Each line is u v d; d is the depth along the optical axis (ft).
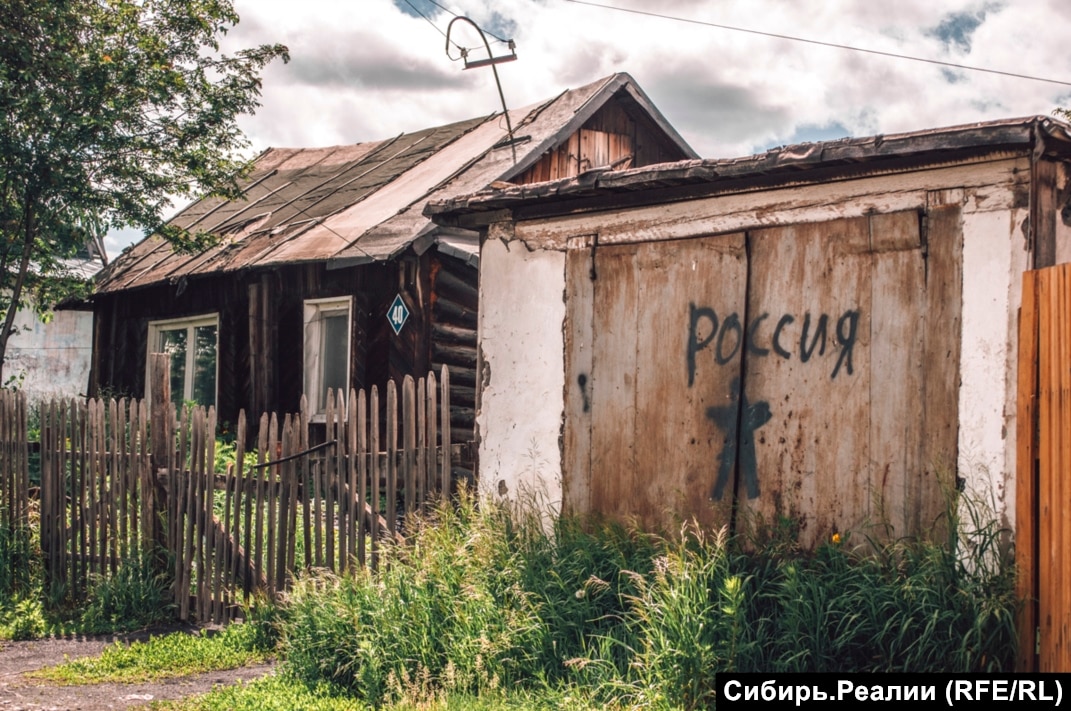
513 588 20.33
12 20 42.83
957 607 16.47
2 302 51.21
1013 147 17.39
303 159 65.98
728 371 21.03
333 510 24.54
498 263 25.09
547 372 23.99
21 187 44.27
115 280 56.54
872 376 19.01
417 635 19.93
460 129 57.67
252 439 48.11
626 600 19.60
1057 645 15.72
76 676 21.77
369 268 43.98
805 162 19.13
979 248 17.85
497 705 17.67
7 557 29.86
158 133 46.42
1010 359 17.35
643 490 22.11
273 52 47.60
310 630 21.25
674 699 16.87
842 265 19.56
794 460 19.93
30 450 30.71
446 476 23.91
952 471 17.88
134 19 45.39
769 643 17.70
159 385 27.32
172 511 27.04
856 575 17.98
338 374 45.83
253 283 48.73
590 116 51.83
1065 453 15.74
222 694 19.51
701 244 21.61
